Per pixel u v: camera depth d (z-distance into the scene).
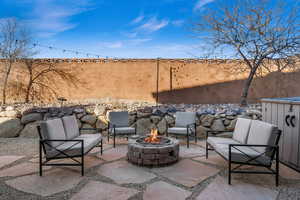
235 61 7.71
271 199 2.57
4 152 4.62
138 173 3.38
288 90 8.12
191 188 2.86
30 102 8.27
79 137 4.29
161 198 2.58
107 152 4.63
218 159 4.14
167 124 6.40
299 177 3.23
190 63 8.38
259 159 3.00
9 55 8.16
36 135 6.25
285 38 6.12
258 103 8.13
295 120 3.50
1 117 6.30
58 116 6.48
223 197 2.62
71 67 8.44
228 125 6.05
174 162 3.90
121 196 2.62
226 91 8.29
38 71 8.34
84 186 2.90
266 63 7.00
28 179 3.13
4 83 8.17
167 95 8.45
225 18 6.77
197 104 8.26
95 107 6.73
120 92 8.54
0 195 2.65
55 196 2.62
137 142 4.09
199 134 6.20
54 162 3.92
